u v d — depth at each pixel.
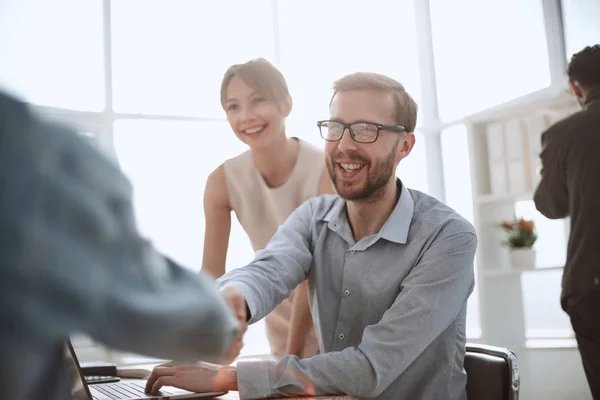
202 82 4.26
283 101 2.06
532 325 3.98
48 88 3.88
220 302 0.51
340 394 1.18
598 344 2.18
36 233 0.41
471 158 4.05
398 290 1.42
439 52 4.87
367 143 1.43
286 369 1.14
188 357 0.50
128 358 3.56
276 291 1.44
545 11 3.92
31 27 3.84
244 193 2.20
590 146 2.20
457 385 1.38
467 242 1.41
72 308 0.42
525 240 3.71
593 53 2.25
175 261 0.50
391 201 1.49
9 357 0.41
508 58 4.31
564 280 2.26
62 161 0.43
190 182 4.12
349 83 1.46
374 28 4.84
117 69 4.08
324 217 1.57
